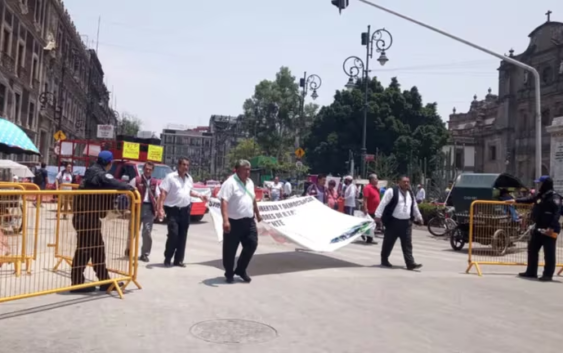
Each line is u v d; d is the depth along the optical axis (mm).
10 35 30312
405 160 47562
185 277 7977
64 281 7227
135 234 7020
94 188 6777
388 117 48875
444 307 6711
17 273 7227
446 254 12430
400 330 5613
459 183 14297
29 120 35812
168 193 8773
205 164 134875
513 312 6598
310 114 65375
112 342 4836
